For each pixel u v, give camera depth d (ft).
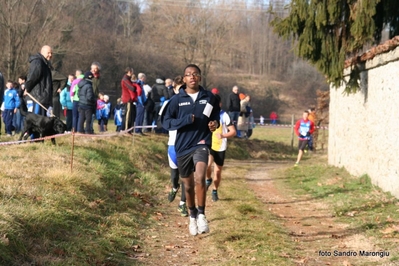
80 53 134.31
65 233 19.84
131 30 186.70
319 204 32.53
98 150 36.88
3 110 51.16
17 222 17.99
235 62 255.29
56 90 38.11
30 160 28.86
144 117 57.52
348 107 44.80
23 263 16.39
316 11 38.52
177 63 173.47
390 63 32.96
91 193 25.96
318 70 41.14
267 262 19.27
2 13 117.08
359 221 26.37
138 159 40.55
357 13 36.70
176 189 28.07
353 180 39.17
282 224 26.71
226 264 19.01
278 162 67.77
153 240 22.80
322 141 92.94
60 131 34.58
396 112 31.60
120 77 161.17
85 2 141.69
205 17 163.32
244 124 83.87
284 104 222.69
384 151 33.81
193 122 20.16
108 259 18.97
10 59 121.19
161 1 165.37
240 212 28.53
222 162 30.71
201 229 20.25
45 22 123.24
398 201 29.76
